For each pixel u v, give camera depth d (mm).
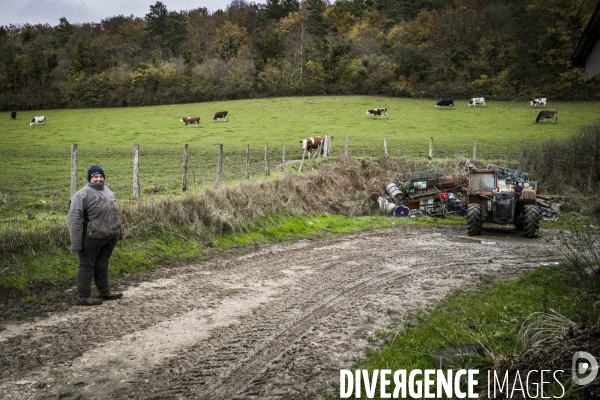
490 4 87812
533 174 23969
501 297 7969
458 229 16672
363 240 13891
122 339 6188
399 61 77250
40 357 5590
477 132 41969
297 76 80188
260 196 15117
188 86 79188
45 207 13164
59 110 76812
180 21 118188
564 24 68812
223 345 6086
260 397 4797
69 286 8375
